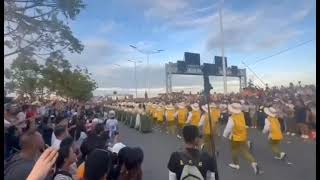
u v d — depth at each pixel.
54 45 2.33
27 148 1.98
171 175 2.30
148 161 2.61
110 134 2.98
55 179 2.20
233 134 2.44
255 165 2.18
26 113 2.29
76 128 2.95
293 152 2.07
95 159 1.88
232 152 2.38
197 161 2.27
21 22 2.09
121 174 2.06
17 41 2.09
